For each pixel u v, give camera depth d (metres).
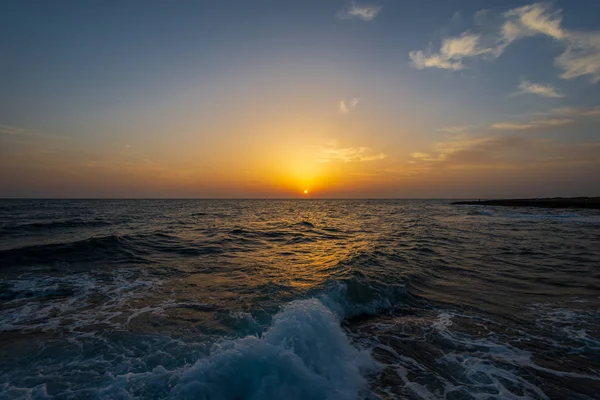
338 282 7.88
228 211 48.69
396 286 8.29
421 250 13.77
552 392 4.12
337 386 4.17
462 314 6.79
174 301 6.88
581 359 4.94
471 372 4.59
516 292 8.20
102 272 9.27
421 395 4.05
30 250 11.08
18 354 4.59
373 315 6.79
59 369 4.22
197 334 5.30
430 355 5.09
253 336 4.79
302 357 4.54
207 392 3.67
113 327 5.55
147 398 3.63
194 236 17.28
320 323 5.51
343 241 16.81
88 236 15.45
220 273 9.38
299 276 9.01
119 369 4.23
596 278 9.48
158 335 5.25
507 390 4.16
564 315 6.68
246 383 3.91
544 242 16.52
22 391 3.73
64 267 9.69
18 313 6.16
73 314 6.14
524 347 5.33
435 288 8.50
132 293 7.42
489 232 21.11
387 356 5.06
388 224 27.81
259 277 8.91
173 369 4.25
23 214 32.03
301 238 17.97
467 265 11.05
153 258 11.36
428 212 49.53
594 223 27.66
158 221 27.00
